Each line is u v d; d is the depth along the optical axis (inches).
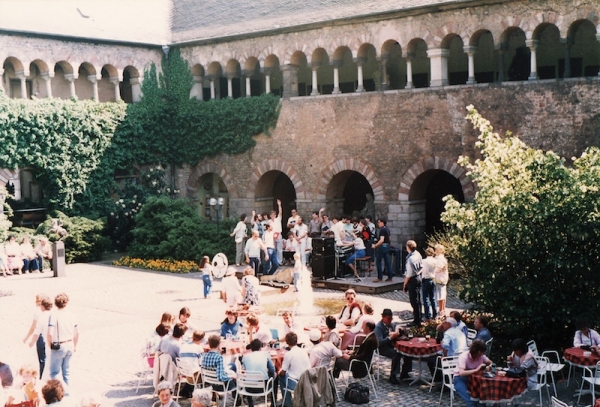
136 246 1312.7
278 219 1179.3
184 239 1267.2
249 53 1379.2
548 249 674.8
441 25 1142.3
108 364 695.7
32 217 1374.3
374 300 952.3
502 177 712.4
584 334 612.1
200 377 597.6
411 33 1175.6
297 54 1334.9
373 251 1136.2
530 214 667.4
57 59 1343.5
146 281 1120.8
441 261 812.6
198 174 1465.3
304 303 932.0
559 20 1032.8
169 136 1486.2
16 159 1286.9
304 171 1314.0
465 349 598.5
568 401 581.3
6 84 1363.2
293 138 1323.8
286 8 1359.5
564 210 657.0
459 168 1128.8
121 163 1430.9
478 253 716.7
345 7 1261.1
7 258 1197.7
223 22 1446.9
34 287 1083.9
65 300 592.4
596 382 554.6
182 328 589.3
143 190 1425.9
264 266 1092.5
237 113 1390.3
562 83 1026.7
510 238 688.4
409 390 619.8
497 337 725.9
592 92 1002.7
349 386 593.6
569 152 1025.5
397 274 1075.9
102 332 809.5
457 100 1125.1
